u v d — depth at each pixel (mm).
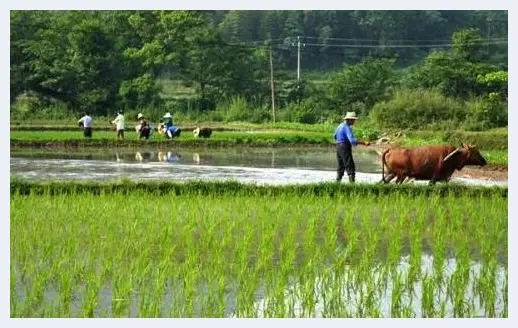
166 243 24844
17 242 25156
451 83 107062
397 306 19672
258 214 29047
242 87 120188
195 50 117500
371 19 160625
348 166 37844
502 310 19781
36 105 107625
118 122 69250
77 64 108750
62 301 19984
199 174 45531
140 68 116562
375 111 87812
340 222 29000
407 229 28094
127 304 19781
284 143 71500
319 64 158125
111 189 33906
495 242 26109
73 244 24453
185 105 115875
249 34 160625
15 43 107438
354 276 22109
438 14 164000
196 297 20344
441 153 36094
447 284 21312
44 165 50156
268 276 21562
